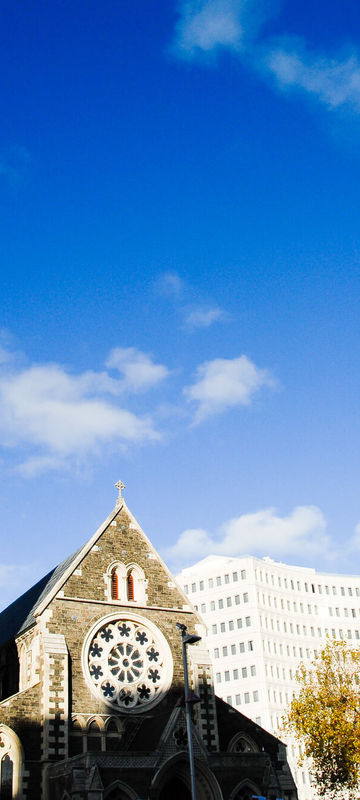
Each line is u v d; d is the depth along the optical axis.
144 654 67.12
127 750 60.84
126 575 69.62
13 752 58.62
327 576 181.88
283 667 163.12
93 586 67.25
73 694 62.41
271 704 156.38
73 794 54.31
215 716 67.25
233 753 61.69
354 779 80.44
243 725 69.69
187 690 52.53
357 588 184.12
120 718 63.38
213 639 167.12
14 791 57.31
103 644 65.62
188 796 60.47
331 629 176.25
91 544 68.88
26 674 65.19
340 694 83.06
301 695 87.94
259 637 161.38
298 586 176.12
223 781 60.31
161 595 70.31
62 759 59.19
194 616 71.00
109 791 55.19
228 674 162.62
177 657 68.38
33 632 65.31
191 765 50.75
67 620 64.75
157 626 68.56
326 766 81.06
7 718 59.50
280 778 67.44
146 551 71.56
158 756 57.66
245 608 165.38
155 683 66.44
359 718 79.56
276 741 69.62
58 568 77.25
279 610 169.00
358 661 94.62
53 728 59.84
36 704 60.94
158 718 62.72
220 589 170.38
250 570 167.88
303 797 149.12
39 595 73.56
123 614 67.38
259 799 58.34
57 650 62.62
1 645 72.50
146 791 56.22
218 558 181.00
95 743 61.59
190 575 175.62
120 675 65.19
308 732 80.62
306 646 170.25
